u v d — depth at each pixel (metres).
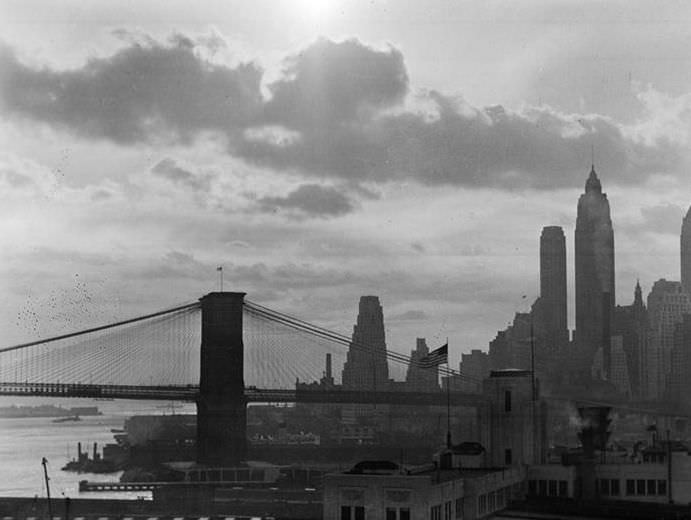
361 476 140.75
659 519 163.50
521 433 195.88
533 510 169.75
